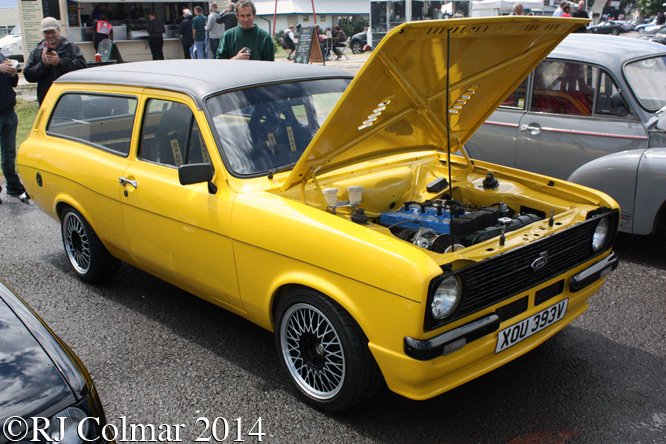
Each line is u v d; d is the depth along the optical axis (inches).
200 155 133.9
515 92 228.4
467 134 156.6
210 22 558.3
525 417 115.4
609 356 136.9
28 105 518.3
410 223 132.6
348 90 104.6
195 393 126.9
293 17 1558.8
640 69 206.4
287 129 140.0
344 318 108.0
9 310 96.7
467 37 107.7
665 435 109.2
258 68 152.9
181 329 155.5
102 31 562.6
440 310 97.7
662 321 152.6
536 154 221.5
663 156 179.5
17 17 770.2
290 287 119.9
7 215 263.4
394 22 834.8
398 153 145.9
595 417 114.8
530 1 903.1
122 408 122.3
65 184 171.9
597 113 206.2
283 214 115.7
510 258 106.3
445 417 116.3
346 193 136.0
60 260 207.5
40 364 86.0
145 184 144.3
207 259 134.1
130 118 152.5
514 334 110.3
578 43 219.1
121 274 194.2
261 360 139.3
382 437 110.8
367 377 109.0
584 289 124.6
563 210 131.2
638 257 197.2
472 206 149.5
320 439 110.8
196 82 140.5
